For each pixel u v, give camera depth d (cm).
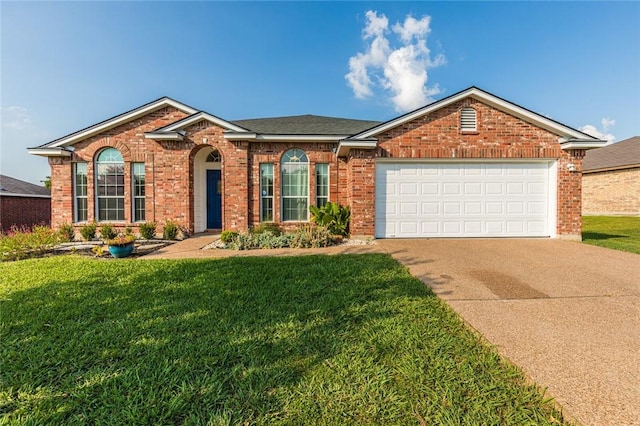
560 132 900
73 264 599
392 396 204
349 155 973
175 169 1062
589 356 255
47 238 825
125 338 291
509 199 930
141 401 203
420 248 773
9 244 739
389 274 511
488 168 928
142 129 1078
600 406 195
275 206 1074
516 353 260
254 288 440
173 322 326
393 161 929
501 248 766
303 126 1216
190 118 1034
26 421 186
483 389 211
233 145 1054
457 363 244
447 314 345
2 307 373
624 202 1877
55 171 1069
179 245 902
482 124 910
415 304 375
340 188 1083
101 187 1084
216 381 223
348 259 635
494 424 179
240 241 841
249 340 285
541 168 927
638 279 489
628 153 2000
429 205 934
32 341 287
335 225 955
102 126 1052
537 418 184
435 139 911
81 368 244
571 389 212
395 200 934
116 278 497
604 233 1126
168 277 501
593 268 562
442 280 487
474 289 440
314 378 226
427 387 214
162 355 260
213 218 1230
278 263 598
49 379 230
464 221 933
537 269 557
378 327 311
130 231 1059
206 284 461
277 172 1074
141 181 1082
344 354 259
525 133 910
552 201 919
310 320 330
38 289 442
